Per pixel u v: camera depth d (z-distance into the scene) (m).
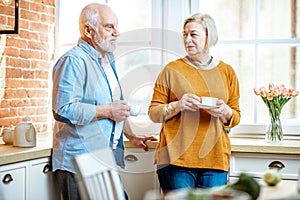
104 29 3.18
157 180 3.55
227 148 3.21
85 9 3.20
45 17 4.29
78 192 3.17
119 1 4.23
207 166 3.12
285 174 3.35
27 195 3.10
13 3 3.88
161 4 4.06
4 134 3.41
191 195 1.79
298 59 3.93
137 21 4.17
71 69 3.04
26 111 4.06
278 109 3.48
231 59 4.05
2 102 3.79
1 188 2.89
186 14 4.05
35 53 4.16
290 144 3.45
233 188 2.00
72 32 4.40
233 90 3.29
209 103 3.12
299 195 1.93
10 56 3.87
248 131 3.91
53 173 3.32
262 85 4.00
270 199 1.92
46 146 3.32
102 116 3.09
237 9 4.05
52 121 4.38
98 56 3.19
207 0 4.09
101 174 2.31
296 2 3.95
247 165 3.42
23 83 4.02
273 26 3.99
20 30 3.98
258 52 3.99
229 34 4.07
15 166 2.99
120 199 2.34
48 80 4.33
